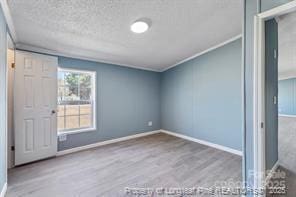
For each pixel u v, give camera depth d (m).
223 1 2.18
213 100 3.78
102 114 3.93
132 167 2.73
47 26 2.29
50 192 2.04
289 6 1.49
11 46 2.62
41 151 2.95
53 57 3.10
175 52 3.81
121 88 4.30
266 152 2.15
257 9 1.71
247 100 1.82
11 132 2.70
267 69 2.17
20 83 2.73
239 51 3.30
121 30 2.57
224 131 3.57
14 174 2.48
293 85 9.13
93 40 2.82
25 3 1.81
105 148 3.66
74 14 2.08
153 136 4.72
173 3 2.11
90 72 3.75
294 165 2.71
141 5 2.06
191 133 4.30
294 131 5.12
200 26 2.76
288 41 3.66
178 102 4.65
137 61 4.17
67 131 3.44
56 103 3.13
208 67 3.87
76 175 2.46
